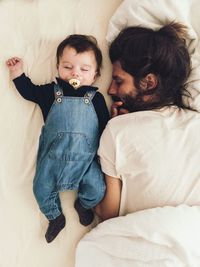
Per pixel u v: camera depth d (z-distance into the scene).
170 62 1.18
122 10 1.30
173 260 1.06
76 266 1.18
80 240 1.21
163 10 1.27
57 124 1.17
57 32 1.32
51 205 1.20
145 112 1.17
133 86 1.21
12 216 1.21
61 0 1.34
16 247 1.20
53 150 1.16
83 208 1.23
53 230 1.21
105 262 1.10
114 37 1.31
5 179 1.22
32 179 1.23
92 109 1.21
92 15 1.35
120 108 1.27
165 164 1.14
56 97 1.19
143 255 1.07
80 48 1.19
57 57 1.24
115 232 1.13
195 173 1.16
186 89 1.24
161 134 1.14
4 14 1.30
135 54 1.18
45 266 1.21
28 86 1.23
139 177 1.17
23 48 1.29
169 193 1.16
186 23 1.27
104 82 1.30
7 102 1.25
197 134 1.16
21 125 1.25
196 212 1.13
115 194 1.23
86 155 1.18
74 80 1.19
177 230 1.08
